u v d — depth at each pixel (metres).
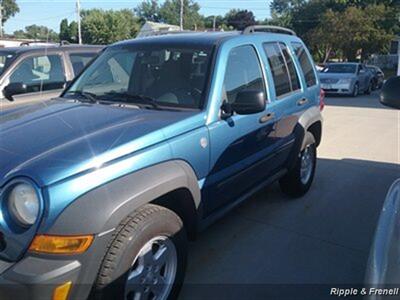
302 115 4.86
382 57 47.44
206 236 4.21
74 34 65.69
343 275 3.55
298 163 5.00
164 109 3.22
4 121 3.05
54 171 2.26
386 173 6.46
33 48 6.26
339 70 20.17
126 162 2.51
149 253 2.65
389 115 12.95
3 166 2.35
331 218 4.70
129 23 70.94
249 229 4.38
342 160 7.25
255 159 3.91
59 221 2.19
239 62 3.74
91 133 2.67
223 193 3.53
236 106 3.30
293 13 57.28
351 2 47.25
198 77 3.39
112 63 3.89
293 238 4.20
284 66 4.58
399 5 42.69
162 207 2.75
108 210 2.30
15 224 2.22
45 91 6.12
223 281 3.43
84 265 2.23
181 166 2.88
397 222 2.08
